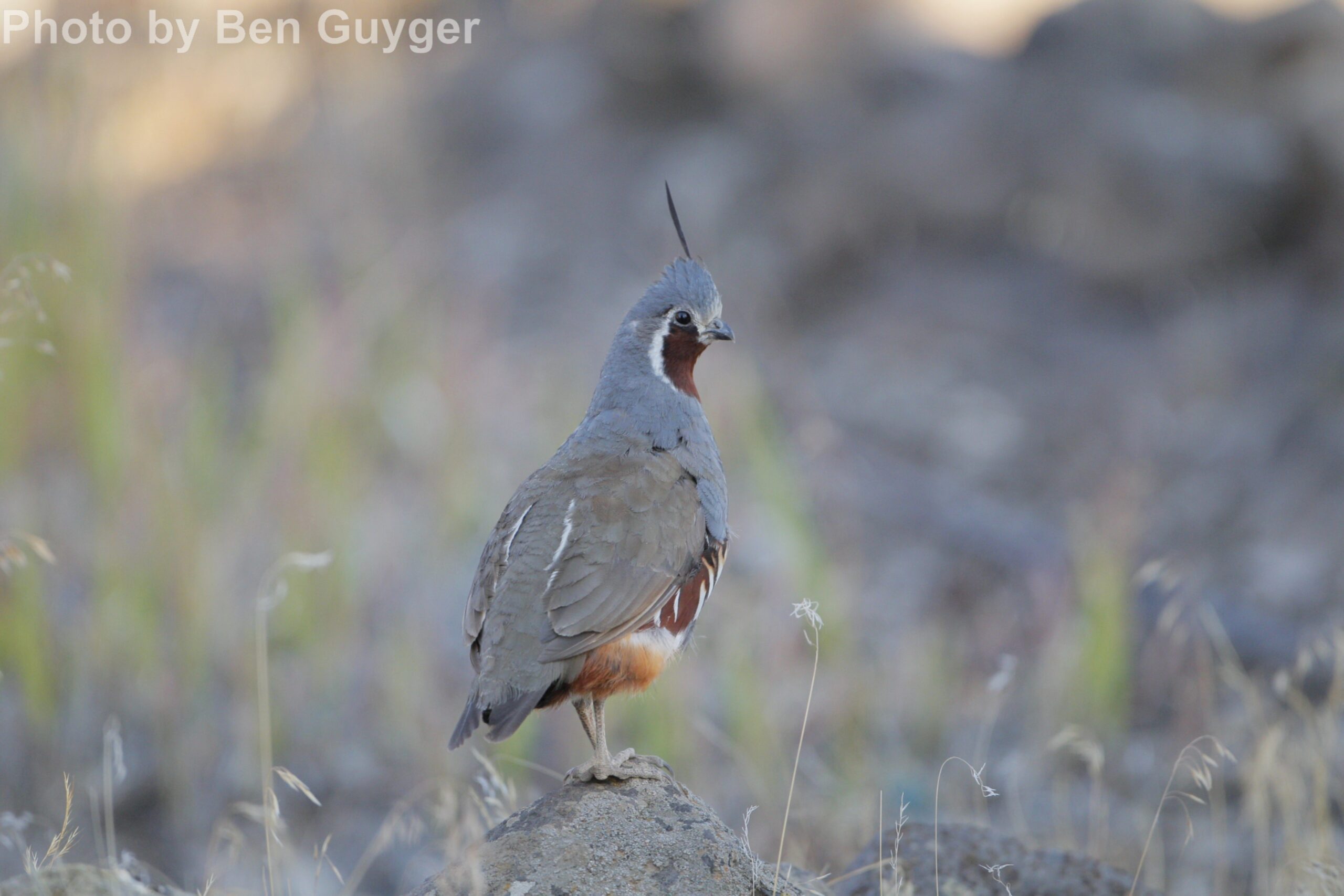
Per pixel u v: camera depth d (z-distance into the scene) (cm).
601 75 2802
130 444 1530
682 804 766
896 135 2505
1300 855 948
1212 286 2258
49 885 707
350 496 1619
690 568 860
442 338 1916
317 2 2948
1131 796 1316
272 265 2119
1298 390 2012
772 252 2478
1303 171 2242
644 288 2383
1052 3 2861
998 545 1761
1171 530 1830
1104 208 2319
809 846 1101
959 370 2206
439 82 2883
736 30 2748
